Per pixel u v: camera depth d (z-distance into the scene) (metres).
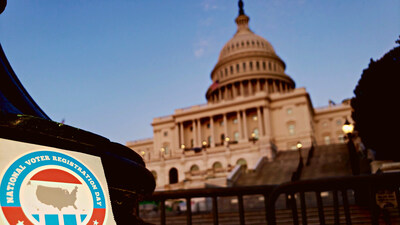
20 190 1.44
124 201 1.96
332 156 53.12
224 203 29.42
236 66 118.88
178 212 27.61
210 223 17.77
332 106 104.00
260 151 65.25
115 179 1.89
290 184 5.10
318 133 102.44
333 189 4.92
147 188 2.23
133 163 2.06
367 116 25.89
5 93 2.09
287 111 93.12
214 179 43.56
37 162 1.54
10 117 1.52
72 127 1.71
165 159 76.00
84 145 1.75
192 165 73.38
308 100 96.94
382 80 23.84
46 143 1.59
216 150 72.31
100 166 1.78
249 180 47.09
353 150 18.61
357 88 27.48
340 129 100.88
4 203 1.39
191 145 99.44
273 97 95.06
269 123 91.19
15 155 1.48
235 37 128.50
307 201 25.86
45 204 1.50
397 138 23.78
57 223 1.50
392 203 4.68
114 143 1.99
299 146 45.75
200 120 99.12
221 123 97.50
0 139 1.46
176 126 100.06
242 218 5.39
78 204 1.60
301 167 46.03
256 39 124.50
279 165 53.03
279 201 27.44
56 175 1.58
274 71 118.25
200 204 29.45
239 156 70.06
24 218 1.42
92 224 1.62
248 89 114.62
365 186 4.79
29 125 1.54
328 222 13.57
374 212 4.68
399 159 24.17
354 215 13.16
